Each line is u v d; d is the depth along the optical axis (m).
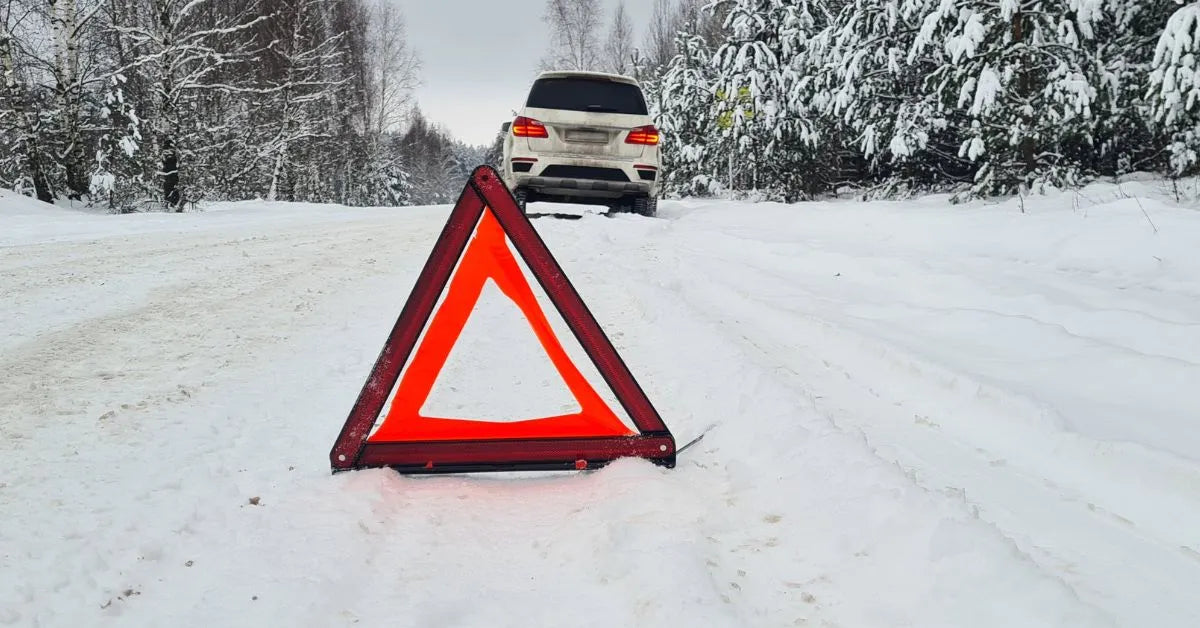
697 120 22.72
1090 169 11.88
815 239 7.72
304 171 33.19
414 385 2.67
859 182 18.00
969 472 2.67
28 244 8.36
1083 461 2.69
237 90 21.39
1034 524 2.30
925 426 3.11
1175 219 5.99
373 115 42.28
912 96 13.71
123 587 1.94
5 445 2.84
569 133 9.72
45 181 17.95
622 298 5.49
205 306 5.27
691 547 2.08
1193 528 2.27
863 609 1.85
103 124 20.77
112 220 11.64
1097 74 10.88
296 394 3.48
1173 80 8.98
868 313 4.83
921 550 2.01
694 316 4.64
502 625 1.82
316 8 31.03
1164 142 11.45
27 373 3.72
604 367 2.71
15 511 2.32
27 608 1.84
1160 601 1.90
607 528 2.23
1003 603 1.78
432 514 2.40
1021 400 3.04
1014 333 4.07
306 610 1.83
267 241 8.86
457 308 2.69
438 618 1.83
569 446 2.70
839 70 14.89
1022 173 11.05
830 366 3.91
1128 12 11.18
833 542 2.14
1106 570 2.05
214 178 25.34
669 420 3.28
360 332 4.61
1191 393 3.10
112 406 3.28
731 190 18.94
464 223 2.66
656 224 9.26
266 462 2.73
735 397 3.33
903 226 7.62
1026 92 11.04
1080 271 5.54
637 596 1.88
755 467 2.68
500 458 2.68
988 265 5.84
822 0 17.56
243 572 2.00
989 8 10.82
